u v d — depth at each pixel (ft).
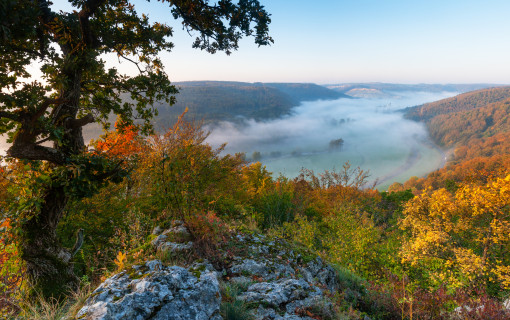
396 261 41.16
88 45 19.65
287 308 13.39
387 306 18.52
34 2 15.29
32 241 17.67
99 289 11.05
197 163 29.35
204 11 21.74
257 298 13.51
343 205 57.41
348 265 32.55
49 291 16.57
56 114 18.86
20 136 16.48
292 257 20.31
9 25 12.98
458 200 50.14
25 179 18.56
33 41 19.12
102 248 23.57
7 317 11.93
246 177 65.41
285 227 40.81
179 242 17.20
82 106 24.40
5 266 16.16
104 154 21.16
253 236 21.83
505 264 45.75
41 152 17.39
